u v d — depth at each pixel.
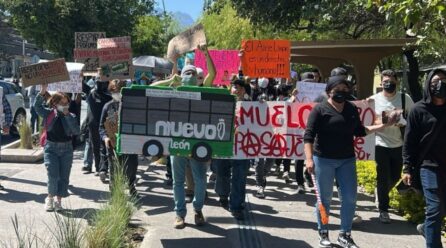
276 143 7.80
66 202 7.87
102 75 9.66
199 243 5.96
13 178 9.56
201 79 7.67
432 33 6.91
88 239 4.96
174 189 6.52
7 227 6.46
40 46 25.36
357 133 5.88
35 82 7.79
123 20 25.66
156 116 5.86
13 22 24.73
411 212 7.09
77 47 11.36
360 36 17.94
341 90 5.60
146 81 14.58
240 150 7.68
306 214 7.45
